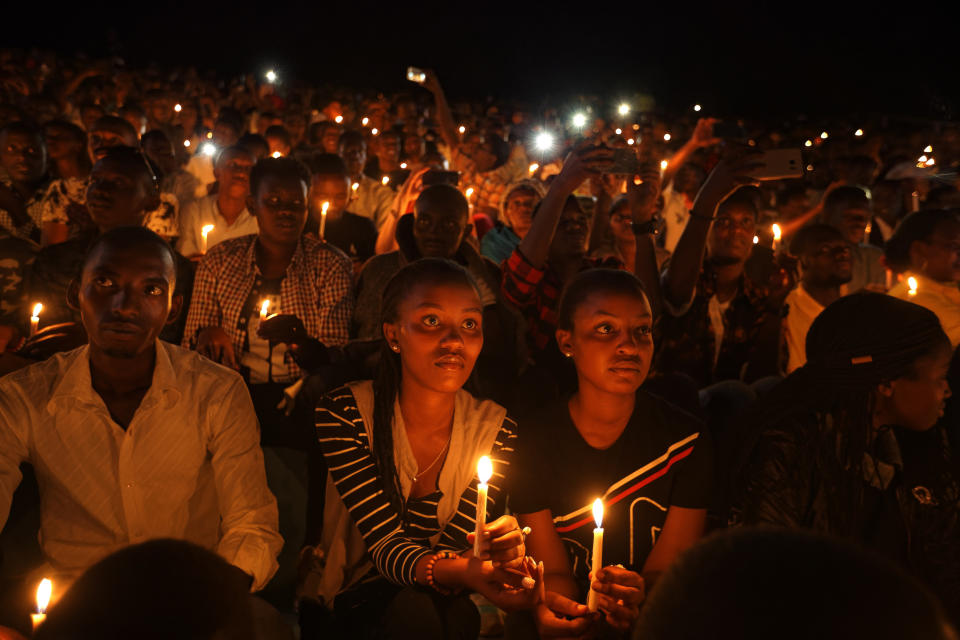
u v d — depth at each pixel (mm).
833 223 6363
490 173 8797
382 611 2586
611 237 5980
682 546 2578
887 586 761
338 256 4371
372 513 2533
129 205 4039
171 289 2465
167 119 12156
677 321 4191
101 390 2508
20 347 3367
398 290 2582
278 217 4133
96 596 961
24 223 5500
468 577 2227
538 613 2326
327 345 4227
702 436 2609
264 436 3838
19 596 2416
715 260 4312
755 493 2445
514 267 3963
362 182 7867
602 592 2244
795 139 18688
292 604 3322
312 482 3262
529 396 3887
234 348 4113
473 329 2539
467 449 2623
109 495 2475
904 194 9109
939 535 2434
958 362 3832
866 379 2387
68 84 15648
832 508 2371
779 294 4336
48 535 2490
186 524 2625
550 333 4309
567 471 2619
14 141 5715
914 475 2523
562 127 19844
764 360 4363
